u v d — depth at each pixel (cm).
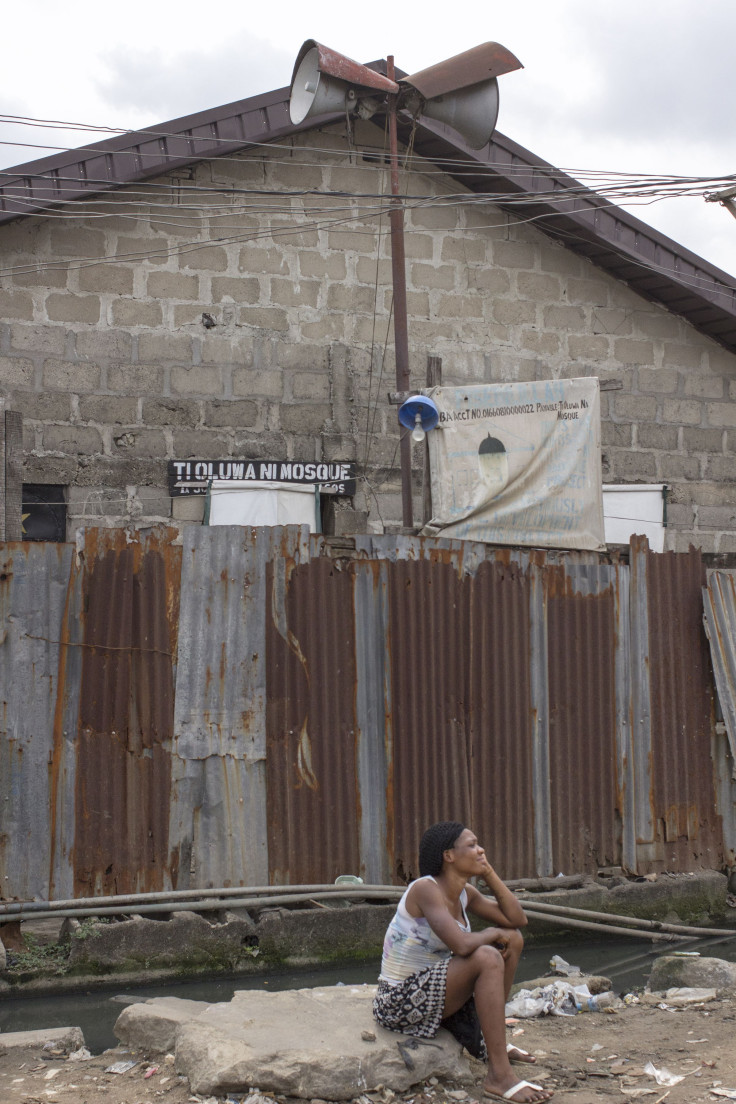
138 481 1129
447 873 486
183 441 1147
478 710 776
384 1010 484
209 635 702
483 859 485
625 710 832
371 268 1219
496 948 486
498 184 1242
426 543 769
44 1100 454
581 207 1218
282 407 1182
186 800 689
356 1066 454
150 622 689
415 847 743
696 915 824
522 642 796
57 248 1110
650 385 1329
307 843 715
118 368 1127
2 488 823
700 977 646
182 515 1141
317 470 1182
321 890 701
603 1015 593
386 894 711
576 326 1300
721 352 1370
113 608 680
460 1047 488
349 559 745
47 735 662
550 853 793
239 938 677
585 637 822
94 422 1118
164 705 689
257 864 700
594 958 743
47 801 659
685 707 858
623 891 796
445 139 1177
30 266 1099
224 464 1152
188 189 1055
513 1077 458
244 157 1170
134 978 651
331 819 722
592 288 1309
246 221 1177
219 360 1162
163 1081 473
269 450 1173
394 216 1090
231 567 711
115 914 663
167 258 1149
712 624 859
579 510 966
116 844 670
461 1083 473
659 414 1331
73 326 1114
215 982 664
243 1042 473
